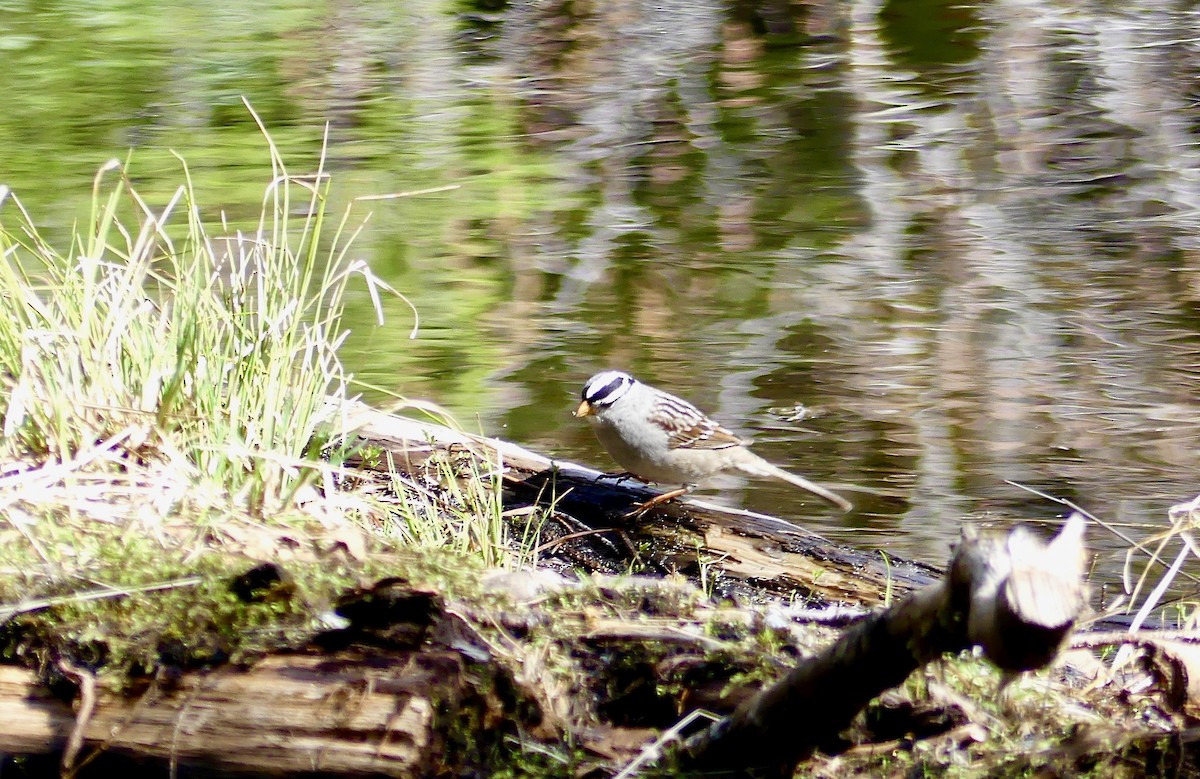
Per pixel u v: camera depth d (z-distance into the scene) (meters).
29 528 6.14
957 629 4.32
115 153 18.72
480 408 11.62
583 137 21.11
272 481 7.20
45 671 5.29
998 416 11.56
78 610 5.41
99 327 7.63
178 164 18.33
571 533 8.23
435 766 5.14
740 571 8.04
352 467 8.56
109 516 6.43
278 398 7.90
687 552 8.12
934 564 9.09
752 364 12.73
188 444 7.30
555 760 5.37
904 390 12.16
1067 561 4.04
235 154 18.98
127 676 5.23
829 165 19.83
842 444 11.22
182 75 22.86
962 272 15.35
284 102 21.89
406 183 18.31
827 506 10.20
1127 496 10.30
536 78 24.55
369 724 5.02
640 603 6.29
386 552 6.64
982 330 13.58
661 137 21.33
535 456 8.84
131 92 21.72
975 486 10.38
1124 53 25.67
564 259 15.62
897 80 24.58
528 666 5.51
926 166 19.80
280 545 6.45
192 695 5.16
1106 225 17.11
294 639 5.29
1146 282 15.15
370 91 22.92
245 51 24.66
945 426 11.41
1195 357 12.94
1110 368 12.73
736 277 15.07
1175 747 5.41
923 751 5.50
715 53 26.64
